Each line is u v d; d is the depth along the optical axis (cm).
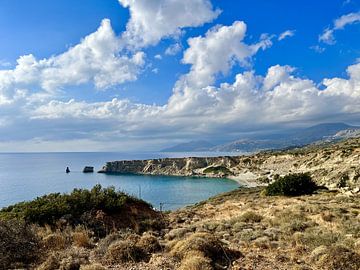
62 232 1445
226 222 2016
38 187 9075
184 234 1500
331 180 5334
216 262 1035
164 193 8081
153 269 970
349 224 1716
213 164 15250
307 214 2136
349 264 999
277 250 1230
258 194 4378
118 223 1791
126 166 16525
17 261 1056
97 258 1091
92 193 2011
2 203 6138
